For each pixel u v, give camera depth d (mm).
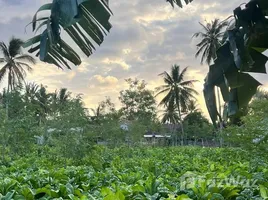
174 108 40719
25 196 4328
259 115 7207
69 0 2102
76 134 11672
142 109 38656
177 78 40469
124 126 23500
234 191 4383
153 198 4121
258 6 2762
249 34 2832
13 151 12352
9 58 30609
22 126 12414
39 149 13211
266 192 4254
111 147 18672
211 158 13891
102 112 25062
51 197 4352
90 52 2484
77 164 11086
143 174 7309
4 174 7480
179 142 37594
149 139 33625
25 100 12891
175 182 5797
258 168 7266
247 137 7855
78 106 11992
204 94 3133
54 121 12164
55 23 2189
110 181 5961
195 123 37688
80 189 5051
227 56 3004
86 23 2373
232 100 3143
